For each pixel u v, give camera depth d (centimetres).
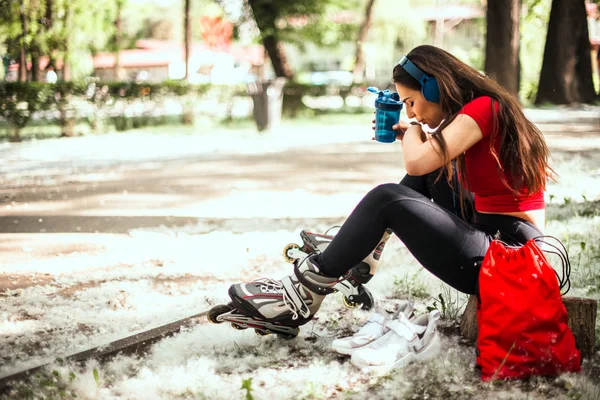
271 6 2280
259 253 477
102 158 1158
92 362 271
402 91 266
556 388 239
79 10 1933
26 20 1884
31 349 295
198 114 1789
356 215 263
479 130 249
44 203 714
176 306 355
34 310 348
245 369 271
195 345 293
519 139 250
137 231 560
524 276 243
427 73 258
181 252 484
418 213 252
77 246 509
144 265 449
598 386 240
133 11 5003
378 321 282
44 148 1341
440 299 333
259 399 239
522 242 260
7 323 327
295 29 2428
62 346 296
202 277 420
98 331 318
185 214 641
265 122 1583
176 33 6925
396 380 253
